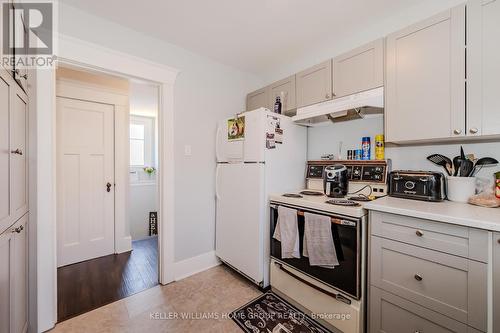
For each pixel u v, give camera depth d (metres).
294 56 2.44
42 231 1.51
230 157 2.26
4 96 1.07
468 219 1.01
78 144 2.61
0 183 1.03
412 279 1.19
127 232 2.98
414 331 1.19
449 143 1.59
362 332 1.39
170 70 2.14
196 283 2.15
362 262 1.38
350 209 1.39
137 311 1.73
